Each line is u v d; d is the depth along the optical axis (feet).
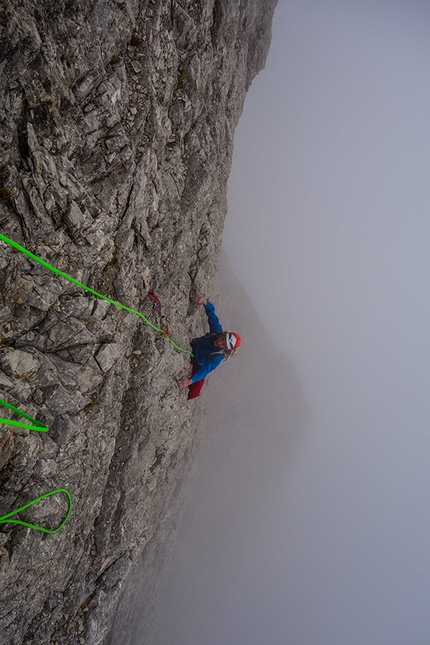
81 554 24.63
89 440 21.71
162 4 23.80
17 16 14.66
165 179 26.55
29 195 16.83
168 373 29.73
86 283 20.86
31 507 17.85
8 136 15.67
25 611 19.49
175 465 49.47
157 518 50.57
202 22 28.35
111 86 20.13
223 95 37.47
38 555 18.47
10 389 16.46
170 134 27.81
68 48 17.70
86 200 19.56
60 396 18.95
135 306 25.71
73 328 19.48
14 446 16.25
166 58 24.82
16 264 16.53
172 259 30.25
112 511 27.32
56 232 18.33
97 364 21.01
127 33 21.44
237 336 28.73
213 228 41.96
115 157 21.12
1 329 16.57
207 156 32.91
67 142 18.63
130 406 27.63
